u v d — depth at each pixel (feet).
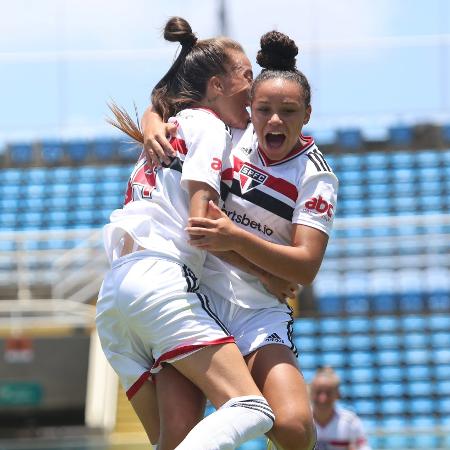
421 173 208.44
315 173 40.68
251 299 41.24
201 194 39.06
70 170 217.97
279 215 40.78
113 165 220.84
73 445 106.22
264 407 37.37
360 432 86.69
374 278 182.29
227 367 37.91
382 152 213.46
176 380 39.58
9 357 153.58
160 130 41.70
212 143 40.14
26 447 105.40
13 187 214.90
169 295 38.73
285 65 40.78
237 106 42.98
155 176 41.50
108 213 208.44
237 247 38.58
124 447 106.32
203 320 38.68
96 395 147.64
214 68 43.09
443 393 166.30
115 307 39.68
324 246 40.42
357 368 168.96
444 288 179.93
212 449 35.65
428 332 172.55
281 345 40.45
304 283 40.09
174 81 44.19
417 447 98.68
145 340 39.55
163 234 40.19
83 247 158.30
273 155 40.57
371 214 200.95
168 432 38.83
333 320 174.09
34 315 154.40
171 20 44.21
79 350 154.20
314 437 39.22
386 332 172.86
